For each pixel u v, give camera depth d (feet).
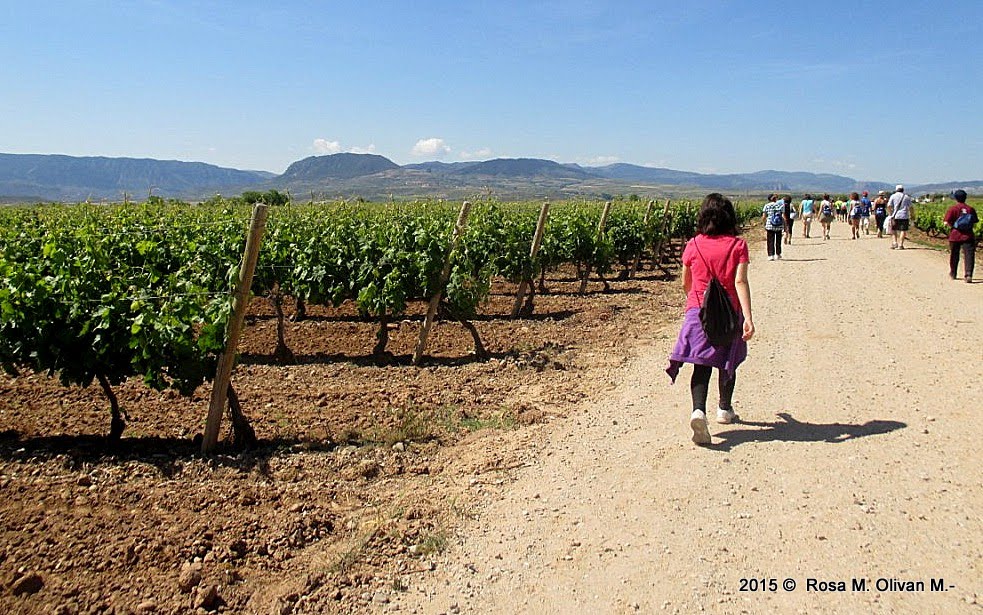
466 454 19.10
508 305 46.78
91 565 13.08
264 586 12.64
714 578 12.48
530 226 49.44
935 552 13.05
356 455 19.07
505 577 12.81
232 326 18.76
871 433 19.31
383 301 29.81
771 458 17.80
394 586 12.58
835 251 77.92
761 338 32.07
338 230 36.19
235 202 74.33
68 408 23.65
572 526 14.66
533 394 24.82
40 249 29.81
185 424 22.07
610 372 27.45
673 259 83.87
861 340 31.12
